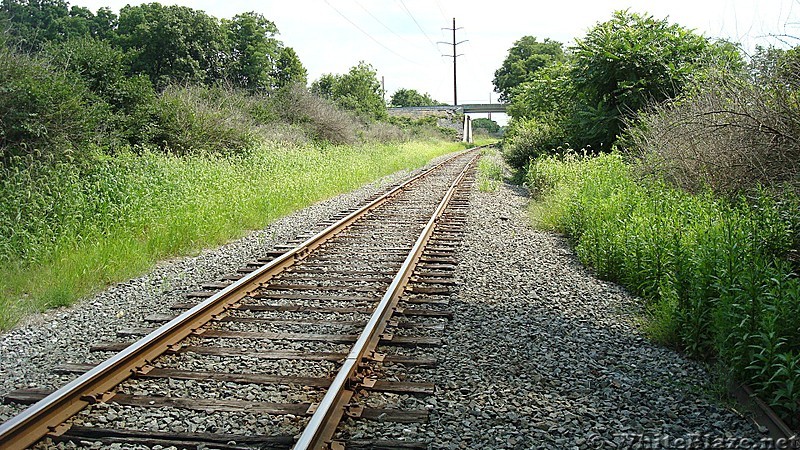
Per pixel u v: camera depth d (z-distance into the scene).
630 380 5.08
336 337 5.95
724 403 4.66
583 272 8.85
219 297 6.75
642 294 7.53
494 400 4.69
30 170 11.38
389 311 6.64
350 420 4.32
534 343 5.91
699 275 6.06
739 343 4.88
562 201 12.90
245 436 4.06
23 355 5.57
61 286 7.36
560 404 4.64
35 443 3.96
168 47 37.06
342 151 29.03
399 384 4.87
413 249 9.47
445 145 66.31
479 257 9.72
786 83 9.22
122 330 6.19
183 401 4.54
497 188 20.14
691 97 12.52
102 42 19.05
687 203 9.45
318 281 8.14
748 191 9.59
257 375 5.06
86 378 4.52
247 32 44.56
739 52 11.21
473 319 6.61
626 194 11.31
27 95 12.55
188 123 19.70
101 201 10.77
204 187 13.96
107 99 18.00
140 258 8.99
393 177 25.41
